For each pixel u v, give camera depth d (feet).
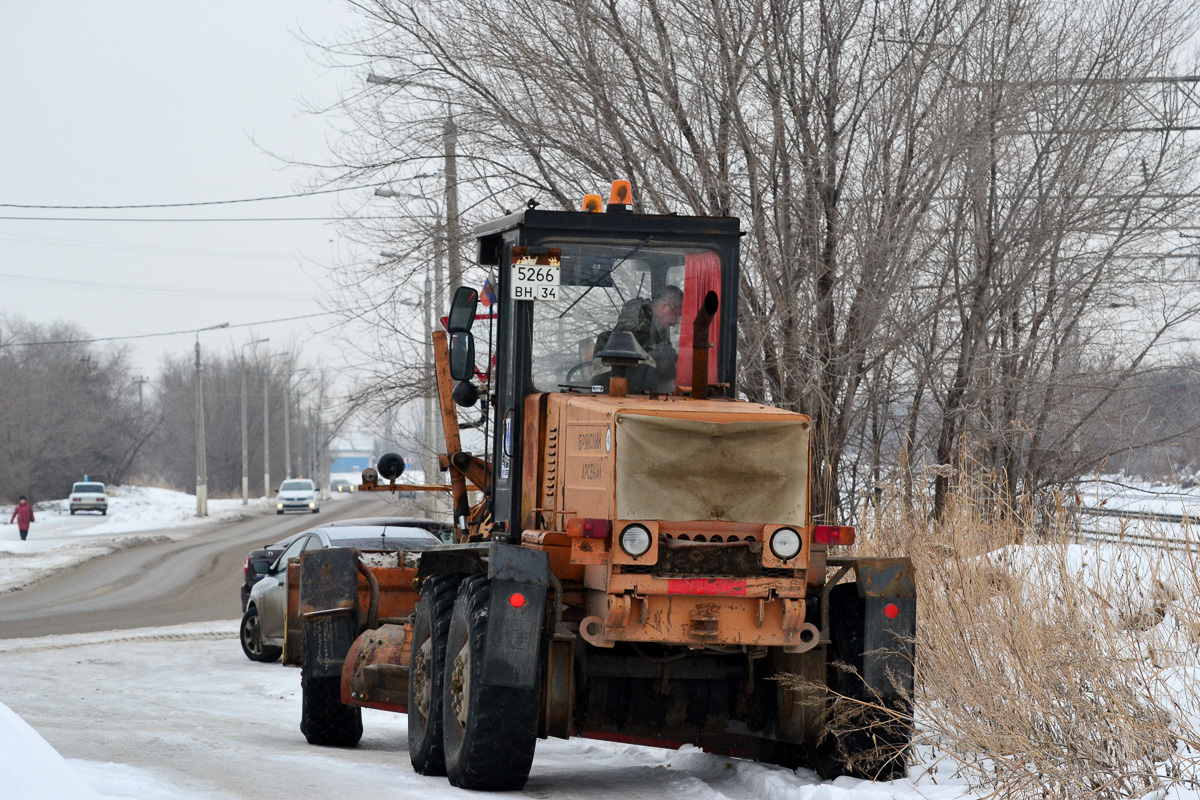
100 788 45.78
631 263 60.85
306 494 504.84
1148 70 105.40
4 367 627.46
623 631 50.75
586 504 52.85
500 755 52.21
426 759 58.59
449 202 120.37
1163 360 107.24
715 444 51.37
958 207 105.60
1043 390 106.22
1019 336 108.47
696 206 104.42
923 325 106.52
